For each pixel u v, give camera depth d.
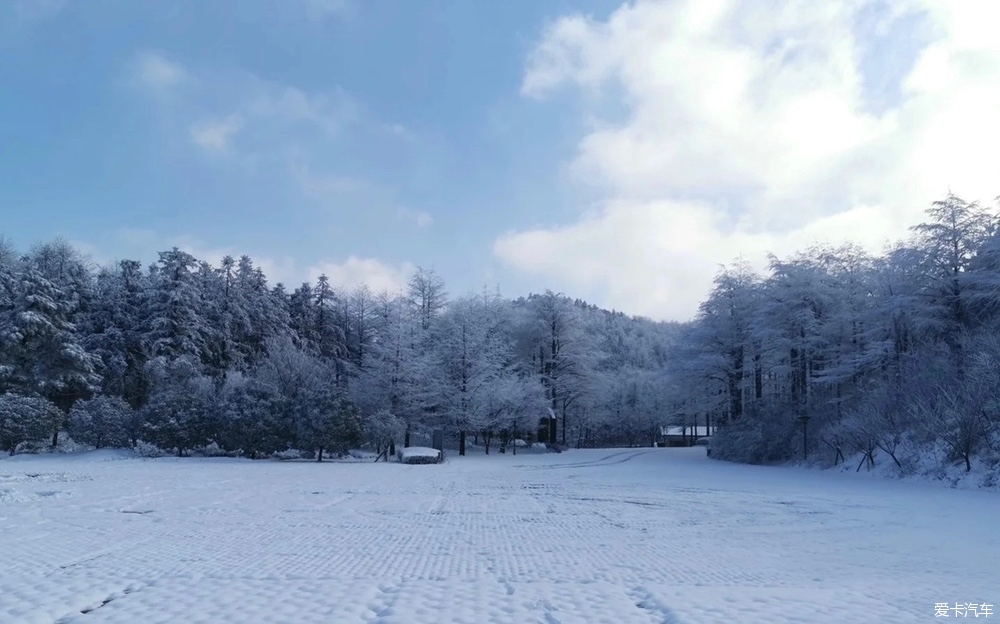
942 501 19.44
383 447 43.00
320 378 46.78
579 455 49.66
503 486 23.81
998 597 7.84
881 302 38.22
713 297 49.19
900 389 30.97
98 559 9.93
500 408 50.41
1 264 53.75
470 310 52.47
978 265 33.81
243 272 67.19
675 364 50.81
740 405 50.41
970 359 28.42
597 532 13.49
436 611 7.08
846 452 33.47
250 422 37.22
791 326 42.97
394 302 51.94
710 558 10.70
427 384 48.38
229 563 9.70
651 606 7.39
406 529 13.41
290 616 6.88
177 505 16.45
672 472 32.38
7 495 17.70
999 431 24.81
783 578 9.13
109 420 38.72
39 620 6.76
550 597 7.73
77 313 53.59
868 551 11.51
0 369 41.00
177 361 44.50
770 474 31.20
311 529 13.16
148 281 59.69
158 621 6.71
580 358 58.16
